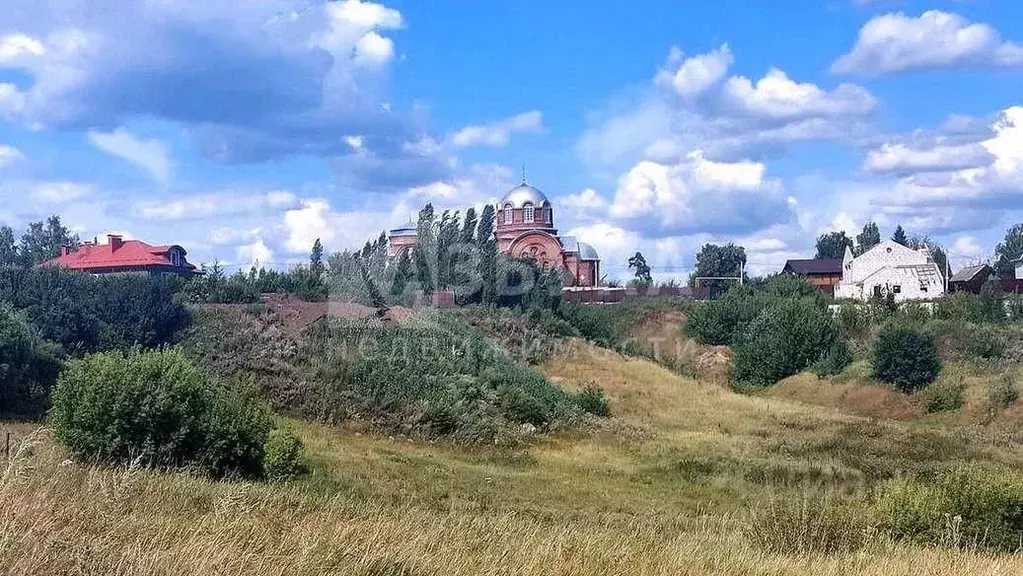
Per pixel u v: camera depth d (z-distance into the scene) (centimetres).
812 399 4453
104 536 641
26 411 2609
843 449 2767
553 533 1019
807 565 980
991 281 7156
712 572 876
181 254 7069
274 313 3809
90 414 1697
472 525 1038
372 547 735
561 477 2344
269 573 623
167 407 1733
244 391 2083
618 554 881
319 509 1052
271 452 1922
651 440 2952
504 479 2253
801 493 1756
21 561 562
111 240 6881
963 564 1015
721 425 3350
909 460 2603
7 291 3238
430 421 2817
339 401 2867
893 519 1360
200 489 1071
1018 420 3631
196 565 607
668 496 2141
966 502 1376
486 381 3275
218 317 3641
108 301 3369
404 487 1961
